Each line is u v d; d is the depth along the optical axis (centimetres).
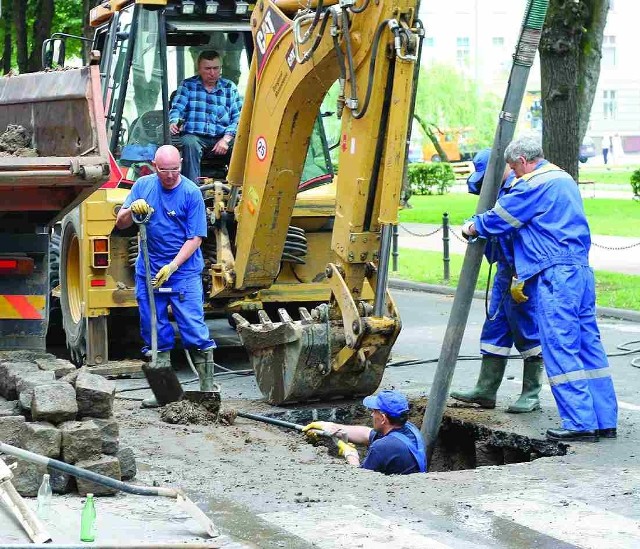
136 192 1391
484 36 8962
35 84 1180
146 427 1257
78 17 4441
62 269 1747
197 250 1399
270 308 1788
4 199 1035
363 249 1274
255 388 1544
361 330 1253
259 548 826
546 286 1202
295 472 1061
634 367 1659
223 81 1692
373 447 1138
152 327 1352
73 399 941
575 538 857
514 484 1015
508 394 1458
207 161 1706
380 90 1220
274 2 1406
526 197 1201
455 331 1253
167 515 888
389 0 1189
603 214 4369
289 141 1398
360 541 843
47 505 873
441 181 6091
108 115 1667
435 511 927
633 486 1005
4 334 1099
